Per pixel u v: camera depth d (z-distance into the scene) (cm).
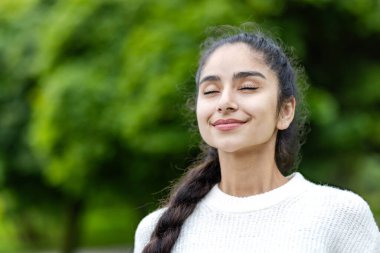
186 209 299
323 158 1019
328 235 281
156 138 959
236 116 280
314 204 286
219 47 292
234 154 288
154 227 313
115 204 1345
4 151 1272
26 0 1278
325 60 1027
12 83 1259
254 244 282
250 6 945
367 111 1038
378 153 1089
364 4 990
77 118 1053
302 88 352
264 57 288
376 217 1264
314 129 991
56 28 1082
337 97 1039
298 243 278
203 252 288
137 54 976
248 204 289
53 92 1064
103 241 2283
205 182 304
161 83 938
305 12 980
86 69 1060
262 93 283
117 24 1054
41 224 1884
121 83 1008
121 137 1039
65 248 1440
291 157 309
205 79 289
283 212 286
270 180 294
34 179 1335
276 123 292
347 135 1006
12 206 1424
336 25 1004
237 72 283
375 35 1021
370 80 1030
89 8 1063
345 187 1058
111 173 1119
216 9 932
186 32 947
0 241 2114
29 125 1252
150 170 1100
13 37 1262
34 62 1188
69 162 1089
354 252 284
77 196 1241
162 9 978
